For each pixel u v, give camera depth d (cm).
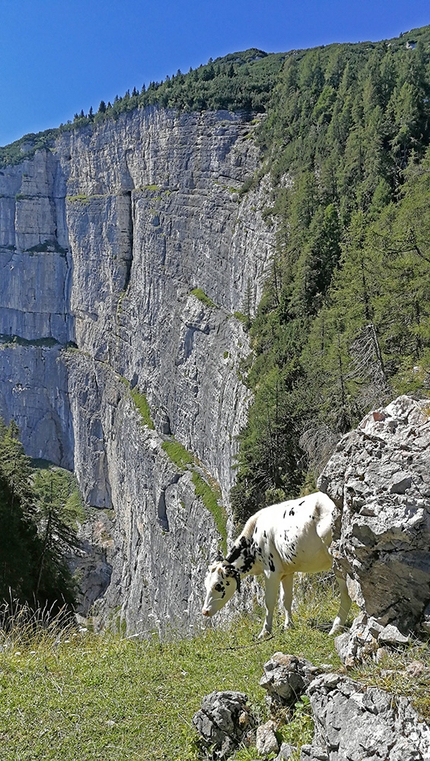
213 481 7144
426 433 702
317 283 5603
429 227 3094
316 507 973
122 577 9506
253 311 7162
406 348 3017
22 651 1198
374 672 621
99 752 775
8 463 4419
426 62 9412
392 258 3147
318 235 5650
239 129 9562
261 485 4206
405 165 6256
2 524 3856
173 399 9025
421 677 576
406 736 529
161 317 10125
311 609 1184
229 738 723
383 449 716
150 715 833
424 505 650
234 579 1113
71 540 4631
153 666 995
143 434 9444
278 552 1053
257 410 4747
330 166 6850
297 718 680
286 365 4722
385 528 654
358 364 3011
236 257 8088
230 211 8781
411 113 6462
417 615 672
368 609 714
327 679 627
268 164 8350
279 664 738
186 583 6731
